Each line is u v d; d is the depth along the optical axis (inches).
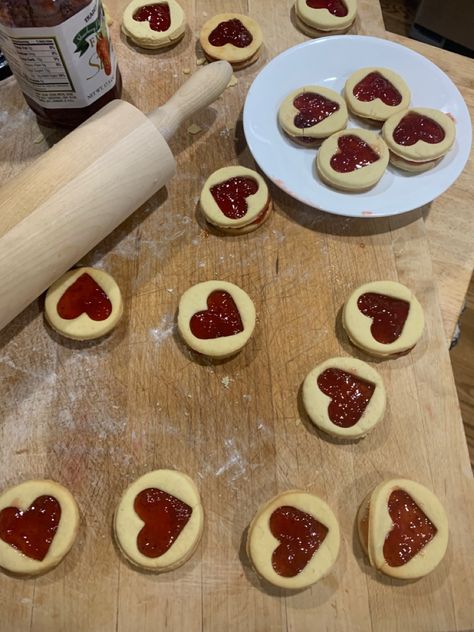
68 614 11.9
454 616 12.0
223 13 19.0
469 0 26.5
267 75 17.1
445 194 17.4
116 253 15.5
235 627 11.9
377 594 12.1
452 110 16.8
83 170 13.7
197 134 17.2
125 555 12.1
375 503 12.3
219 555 12.4
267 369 14.2
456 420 13.7
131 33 18.0
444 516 12.3
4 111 17.4
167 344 14.5
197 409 13.8
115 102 14.8
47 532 12.2
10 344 14.5
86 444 13.4
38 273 13.3
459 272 16.3
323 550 12.0
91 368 14.2
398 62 17.6
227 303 14.5
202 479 13.1
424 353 14.4
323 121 16.3
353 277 15.4
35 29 13.2
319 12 18.5
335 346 14.5
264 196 15.6
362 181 15.3
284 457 13.3
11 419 13.7
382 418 13.7
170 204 16.2
